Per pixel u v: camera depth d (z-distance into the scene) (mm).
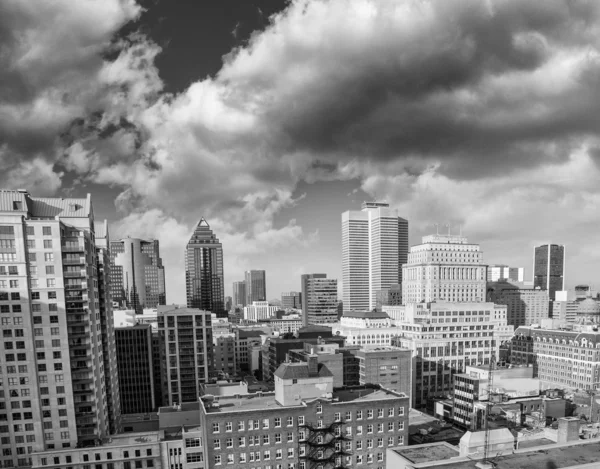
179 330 191500
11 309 111375
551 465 53000
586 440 61281
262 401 111312
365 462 107625
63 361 115938
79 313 118125
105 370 141875
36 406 113938
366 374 182500
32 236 113562
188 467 116812
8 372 111875
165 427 134500
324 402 104562
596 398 142375
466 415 177000
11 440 112688
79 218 125562
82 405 119062
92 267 127875
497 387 174250
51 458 112438
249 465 100000
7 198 116562
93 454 114688
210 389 137000
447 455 68562
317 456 103625
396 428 110000
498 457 55938
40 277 114312
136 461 116938
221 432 98375
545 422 132750
